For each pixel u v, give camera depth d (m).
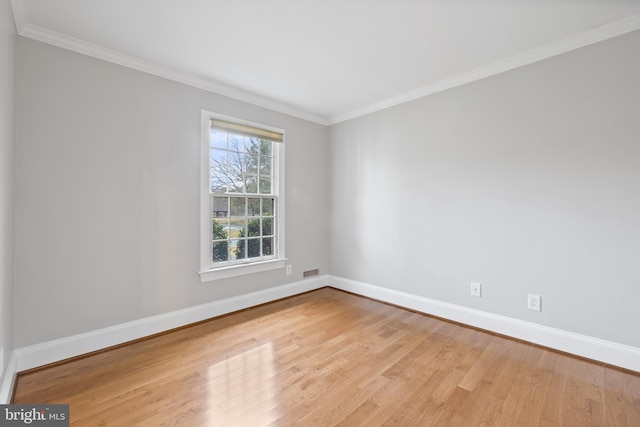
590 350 2.12
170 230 2.65
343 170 3.88
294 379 1.91
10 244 1.81
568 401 1.70
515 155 2.46
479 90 2.65
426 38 2.15
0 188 1.50
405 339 2.48
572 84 2.18
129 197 2.42
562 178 2.23
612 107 2.03
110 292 2.34
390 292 3.37
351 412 1.61
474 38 2.15
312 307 3.26
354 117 3.72
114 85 2.34
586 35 2.08
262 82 2.88
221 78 2.80
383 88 3.03
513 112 2.46
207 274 2.89
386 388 1.82
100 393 1.75
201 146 2.84
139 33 2.08
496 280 2.58
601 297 2.09
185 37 2.13
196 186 2.81
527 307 2.41
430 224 3.02
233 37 2.13
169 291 2.65
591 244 2.12
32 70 2.00
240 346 2.35
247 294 3.22
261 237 3.38
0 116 1.47
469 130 2.72
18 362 1.94
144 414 1.58
